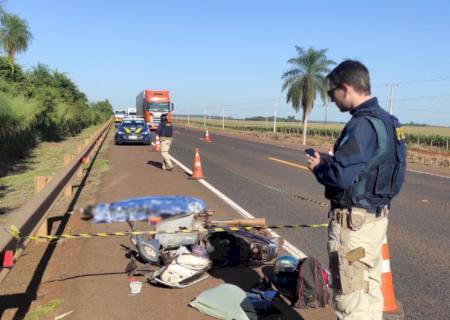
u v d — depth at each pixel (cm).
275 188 1159
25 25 2911
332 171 272
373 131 271
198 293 461
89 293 456
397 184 285
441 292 484
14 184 1239
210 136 4381
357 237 285
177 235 546
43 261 550
